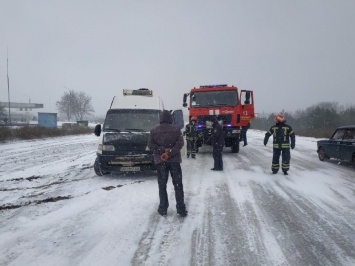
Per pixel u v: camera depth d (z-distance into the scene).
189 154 12.64
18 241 4.13
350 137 9.80
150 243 4.05
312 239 4.16
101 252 3.80
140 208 5.53
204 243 4.05
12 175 9.09
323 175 8.45
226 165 10.27
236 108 13.13
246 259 3.61
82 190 7.01
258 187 7.06
